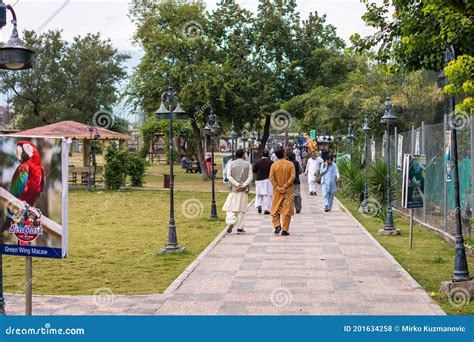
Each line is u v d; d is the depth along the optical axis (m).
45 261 13.10
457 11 8.62
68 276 11.48
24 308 8.80
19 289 10.32
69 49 60.56
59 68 59.41
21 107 59.66
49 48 59.47
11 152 6.71
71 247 15.08
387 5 10.38
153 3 37.84
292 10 38.59
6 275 11.63
